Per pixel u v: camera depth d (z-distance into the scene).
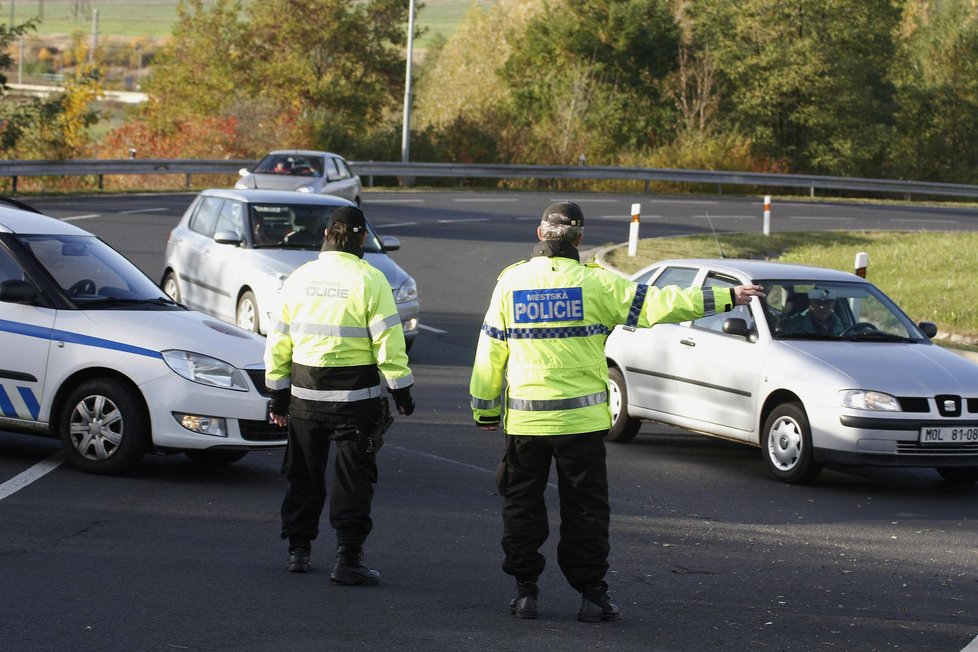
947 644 10.06
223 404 14.68
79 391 14.88
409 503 14.33
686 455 18.80
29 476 14.64
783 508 15.42
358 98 94.62
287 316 11.05
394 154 77.19
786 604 11.07
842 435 16.34
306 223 26.19
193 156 71.38
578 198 69.81
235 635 9.34
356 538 10.91
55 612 9.71
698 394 18.31
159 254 36.28
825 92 99.38
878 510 15.65
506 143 81.75
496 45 116.56
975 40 113.31
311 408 10.89
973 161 111.44
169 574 10.98
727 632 10.06
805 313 18.14
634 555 12.65
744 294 10.11
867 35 100.50
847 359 17.06
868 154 99.50
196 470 15.71
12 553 11.40
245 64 96.31
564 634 9.77
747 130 98.31
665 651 9.45
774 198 82.00
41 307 15.29
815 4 99.50
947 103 111.38
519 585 10.25
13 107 61.91
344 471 10.95
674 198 75.75
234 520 13.16
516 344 10.05
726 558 12.73
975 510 15.98
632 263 41.09
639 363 19.30
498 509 14.25
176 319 15.55
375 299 10.82
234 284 24.94
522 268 10.16
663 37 105.06
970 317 30.72
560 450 10.00
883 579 12.20
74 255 16.19
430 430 18.81
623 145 95.06
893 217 68.56
